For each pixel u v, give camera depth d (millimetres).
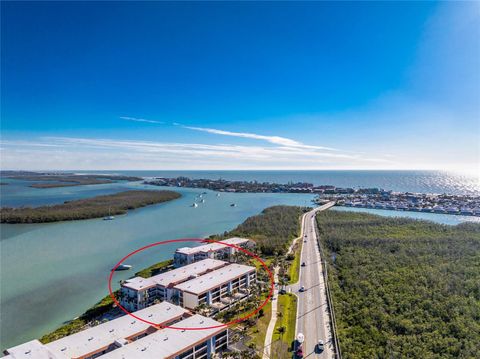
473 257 122438
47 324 85312
